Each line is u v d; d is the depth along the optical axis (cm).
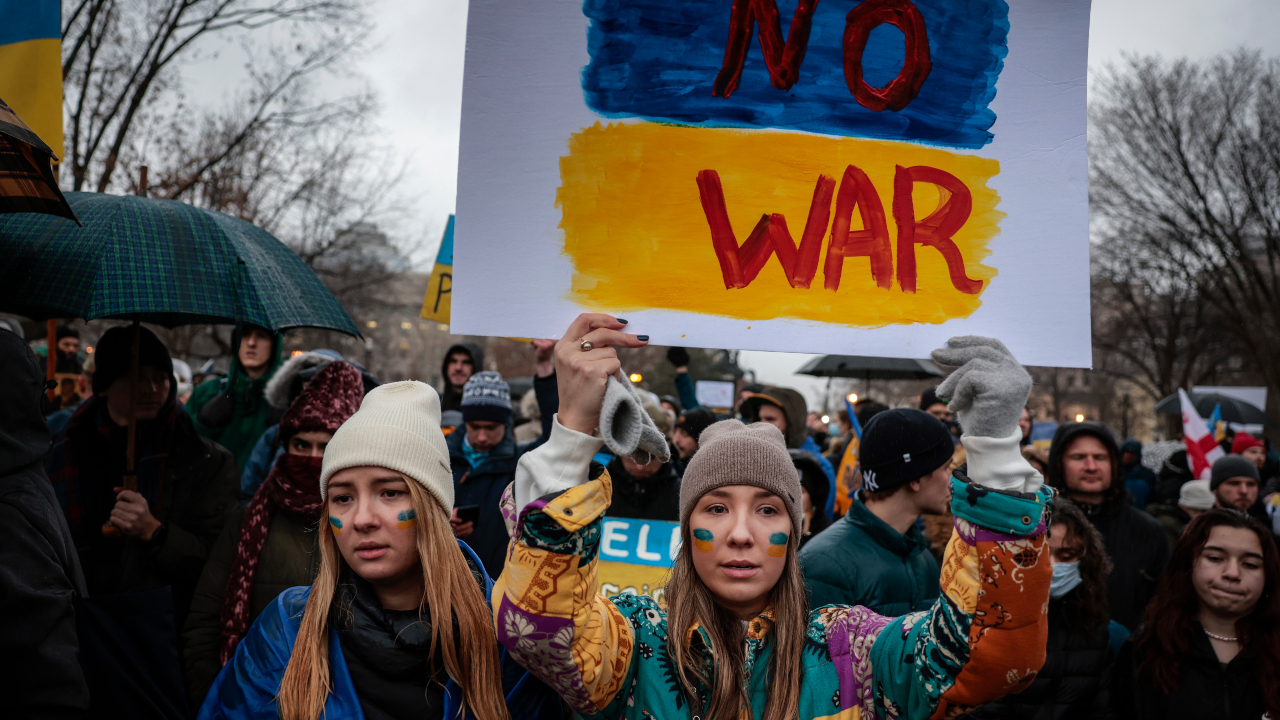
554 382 453
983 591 169
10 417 202
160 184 1516
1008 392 171
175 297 304
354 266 2491
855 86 219
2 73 301
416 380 226
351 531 203
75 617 210
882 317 212
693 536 192
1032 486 171
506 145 206
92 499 337
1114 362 3884
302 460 310
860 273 214
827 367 891
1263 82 2602
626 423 168
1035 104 220
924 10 221
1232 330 2878
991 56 221
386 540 202
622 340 177
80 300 295
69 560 214
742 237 211
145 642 227
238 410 502
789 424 579
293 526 306
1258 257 2930
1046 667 321
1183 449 809
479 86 206
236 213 1703
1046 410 5634
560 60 209
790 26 218
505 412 468
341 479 205
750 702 185
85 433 341
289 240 1989
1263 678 300
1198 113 2666
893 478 312
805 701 186
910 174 217
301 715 191
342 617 203
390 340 6719
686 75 213
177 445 355
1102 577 322
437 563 202
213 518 354
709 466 194
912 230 216
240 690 203
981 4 221
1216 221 2709
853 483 563
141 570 327
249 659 207
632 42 211
